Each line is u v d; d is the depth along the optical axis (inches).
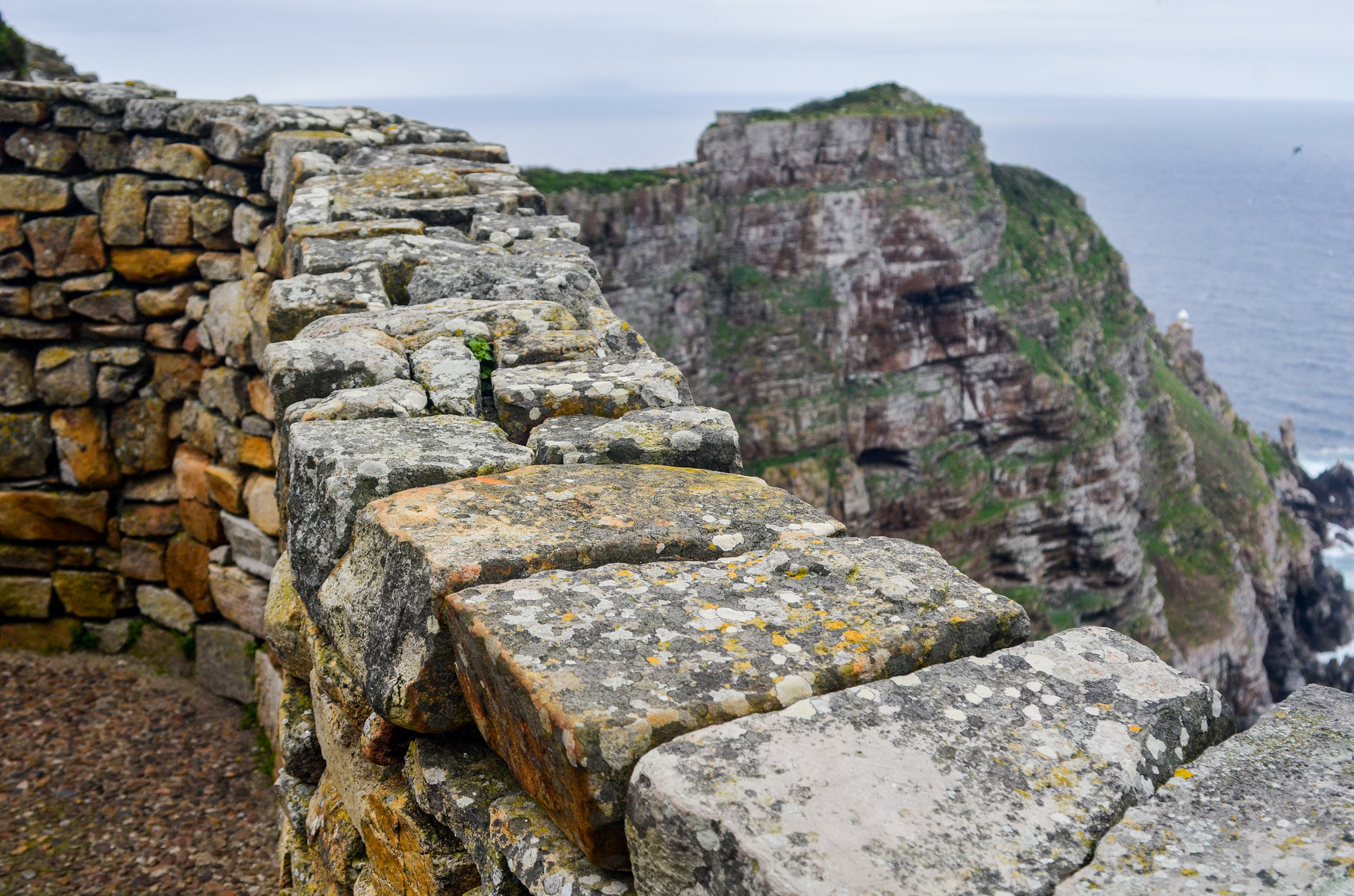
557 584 100.5
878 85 2010.3
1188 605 2330.2
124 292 406.3
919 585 102.3
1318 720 85.2
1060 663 91.7
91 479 415.2
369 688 110.3
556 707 81.4
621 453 139.9
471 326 183.3
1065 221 2394.2
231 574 400.2
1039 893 67.8
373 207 271.4
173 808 333.1
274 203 378.3
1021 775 77.6
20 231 403.2
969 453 1996.8
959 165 1967.3
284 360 161.9
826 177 1840.6
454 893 111.0
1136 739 82.0
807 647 92.0
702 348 1785.2
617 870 85.2
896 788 75.2
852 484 1861.5
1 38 495.8
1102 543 2060.8
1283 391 6668.3
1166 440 2516.0
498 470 132.6
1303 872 66.4
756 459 1835.6
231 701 401.4
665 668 87.6
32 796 330.3
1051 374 2016.5
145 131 399.9
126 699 395.9
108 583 422.9
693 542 112.1
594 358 176.9
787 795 73.7
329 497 125.0
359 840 138.6
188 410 411.5
